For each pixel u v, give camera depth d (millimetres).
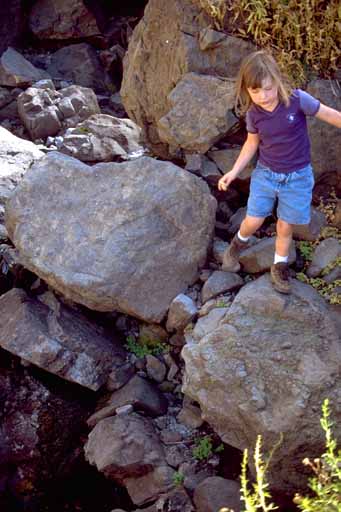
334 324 3408
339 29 3711
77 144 4734
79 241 3871
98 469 3654
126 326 4176
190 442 3713
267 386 3289
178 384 3975
